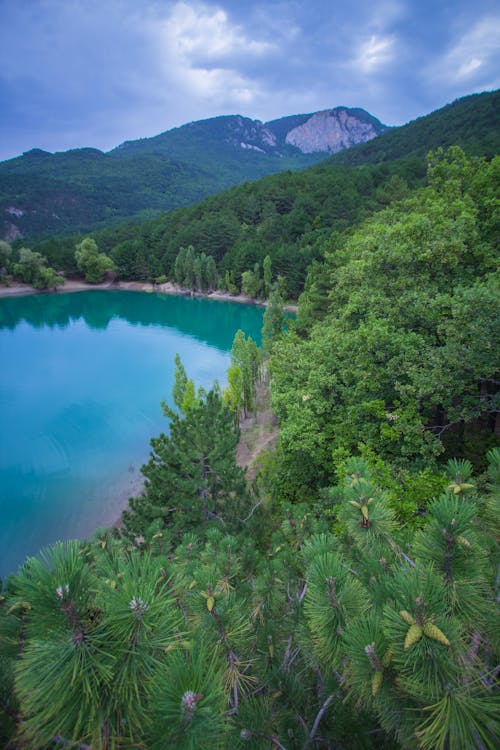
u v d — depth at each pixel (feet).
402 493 35.86
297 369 67.41
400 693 6.51
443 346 47.11
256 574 22.06
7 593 10.12
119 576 6.53
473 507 8.28
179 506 42.11
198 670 5.80
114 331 237.25
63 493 83.35
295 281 273.75
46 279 339.57
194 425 45.06
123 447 103.24
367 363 47.44
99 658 5.68
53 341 215.72
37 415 124.06
